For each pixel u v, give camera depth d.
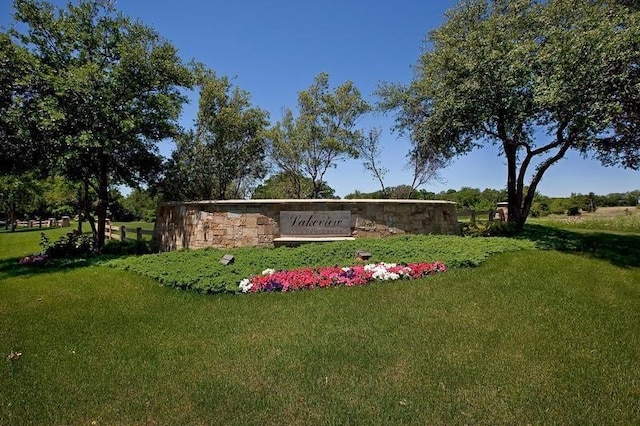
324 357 4.14
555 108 9.47
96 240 12.10
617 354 4.17
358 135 19.33
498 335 4.64
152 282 7.47
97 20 11.12
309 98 19.36
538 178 12.05
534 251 8.88
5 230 29.45
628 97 8.41
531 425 3.00
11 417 3.22
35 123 9.98
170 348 4.52
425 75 13.93
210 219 10.66
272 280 6.86
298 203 10.38
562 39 8.85
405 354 4.18
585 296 6.05
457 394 3.42
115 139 10.59
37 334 5.09
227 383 3.67
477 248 8.81
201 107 16.72
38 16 10.38
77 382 3.79
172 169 13.88
